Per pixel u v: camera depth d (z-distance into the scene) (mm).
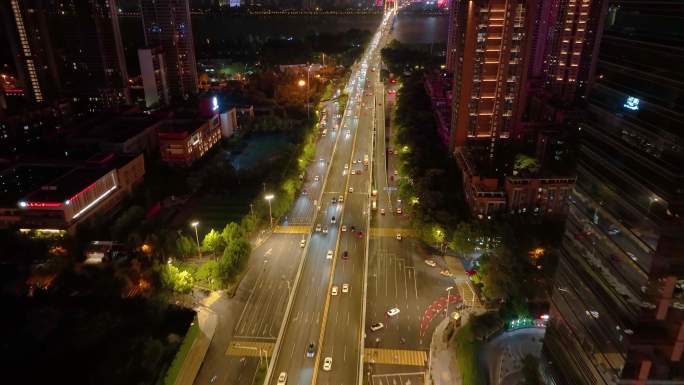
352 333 175125
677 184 88438
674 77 89312
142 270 197500
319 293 197375
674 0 89000
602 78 113875
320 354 165625
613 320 106500
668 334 99750
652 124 95250
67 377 145250
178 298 193250
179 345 160750
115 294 179875
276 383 153125
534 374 146875
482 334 171875
